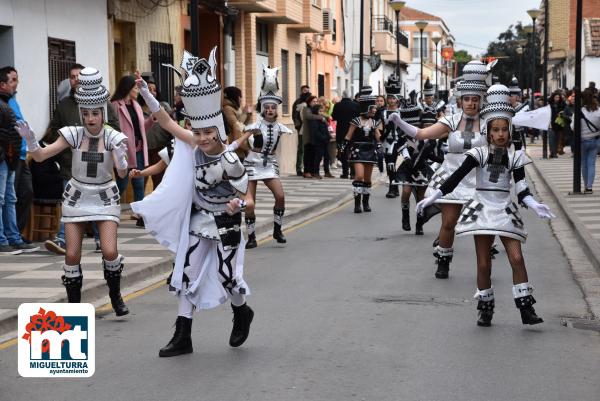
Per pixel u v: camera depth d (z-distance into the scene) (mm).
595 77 50906
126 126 13367
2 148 11484
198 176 6797
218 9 23453
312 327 7891
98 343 7395
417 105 14023
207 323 8062
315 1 34469
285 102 32156
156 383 6234
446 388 6109
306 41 35406
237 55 26359
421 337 7535
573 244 13156
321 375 6410
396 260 11641
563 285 9961
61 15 15430
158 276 10773
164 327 7984
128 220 15148
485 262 7891
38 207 12922
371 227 15219
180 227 6855
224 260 6855
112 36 17391
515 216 7836
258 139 12992
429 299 9125
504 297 9242
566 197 18875
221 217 6848
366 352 7047
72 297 8094
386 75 62844
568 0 61219
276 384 6191
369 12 52812
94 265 10758
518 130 11016
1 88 11609
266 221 15188
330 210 18203
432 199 7844
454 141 9758
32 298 8820
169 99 20328
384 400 5844
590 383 6270
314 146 25562
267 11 26438
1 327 7832
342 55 44812
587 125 19391
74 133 7949
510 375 6441
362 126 17359
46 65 14961
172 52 20469
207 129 6660
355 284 9961
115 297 8344
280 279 10305
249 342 7371
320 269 10992
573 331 7809
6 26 13875
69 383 6262
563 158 33281
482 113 7934
